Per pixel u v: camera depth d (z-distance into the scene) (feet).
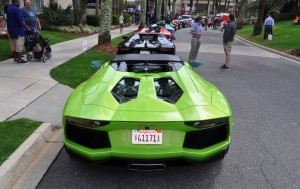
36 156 12.63
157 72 13.46
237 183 11.09
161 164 9.88
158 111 10.01
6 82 22.68
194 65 17.46
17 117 16.14
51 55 33.47
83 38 59.16
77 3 74.90
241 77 30.48
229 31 33.04
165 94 11.30
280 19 119.14
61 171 11.60
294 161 12.88
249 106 20.62
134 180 11.09
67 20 67.72
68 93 21.24
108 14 43.27
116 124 9.66
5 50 35.68
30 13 30.94
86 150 10.06
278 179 11.44
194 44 35.53
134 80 12.37
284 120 17.99
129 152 9.73
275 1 116.98
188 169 11.91
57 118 16.55
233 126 16.76
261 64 39.32
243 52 51.62
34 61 31.45
